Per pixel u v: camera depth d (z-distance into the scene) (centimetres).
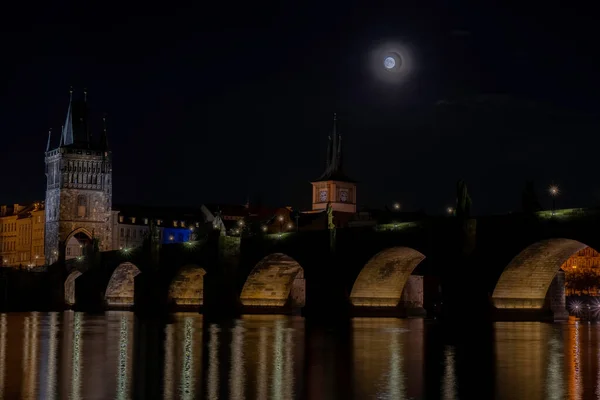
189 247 18112
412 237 12750
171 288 19212
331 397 5669
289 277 16700
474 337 9694
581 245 11344
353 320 13288
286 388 6016
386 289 14262
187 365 7256
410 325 11956
